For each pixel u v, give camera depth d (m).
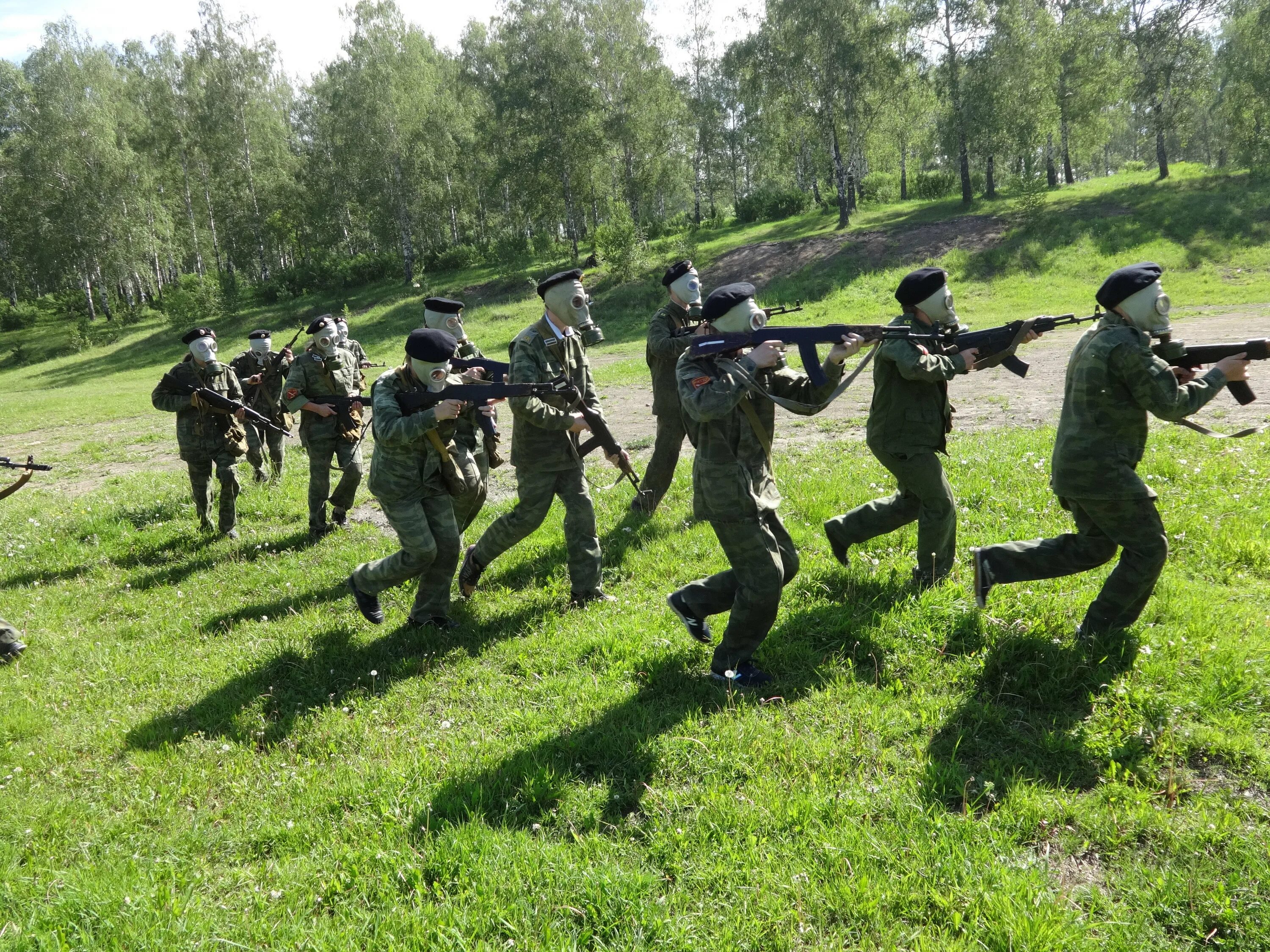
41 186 56.88
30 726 4.90
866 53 39.78
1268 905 2.73
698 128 58.44
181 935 3.01
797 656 4.69
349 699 4.92
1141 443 4.30
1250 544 5.26
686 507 7.59
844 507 6.96
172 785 4.14
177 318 51.53
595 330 5.87
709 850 3.28
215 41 57.25
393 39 57.84
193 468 8.59
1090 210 33.66
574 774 3.91
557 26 46.22
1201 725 3.72
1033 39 38.06
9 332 63.47
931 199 46.03
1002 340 4.79
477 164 53.84
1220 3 40.75
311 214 57.53
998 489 6.84
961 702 4.10
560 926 2.95
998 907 2.82
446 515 5.64
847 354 4.41
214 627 6.29
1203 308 22.05
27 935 3.03
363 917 3.06
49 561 8.45
